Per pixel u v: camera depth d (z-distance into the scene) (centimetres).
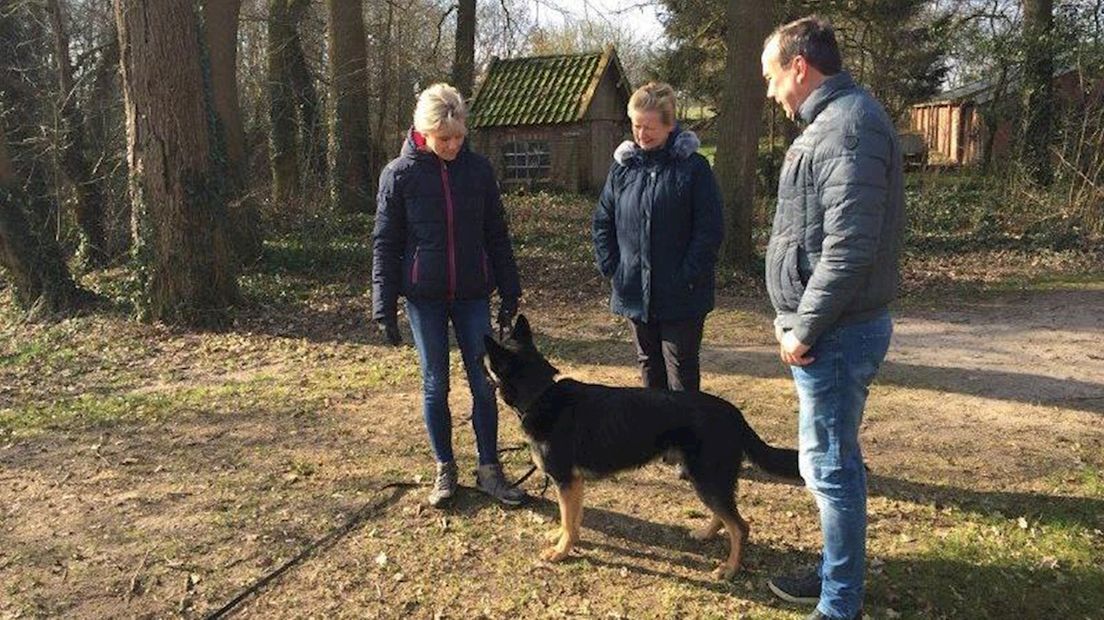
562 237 1502
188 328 888
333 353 791
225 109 1163
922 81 2145
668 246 421
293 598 370
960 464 491
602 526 426
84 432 579
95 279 1134
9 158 964
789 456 357
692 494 458
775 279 303
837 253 269
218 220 912
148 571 392
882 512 434
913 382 654
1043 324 833
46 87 1245
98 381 713
